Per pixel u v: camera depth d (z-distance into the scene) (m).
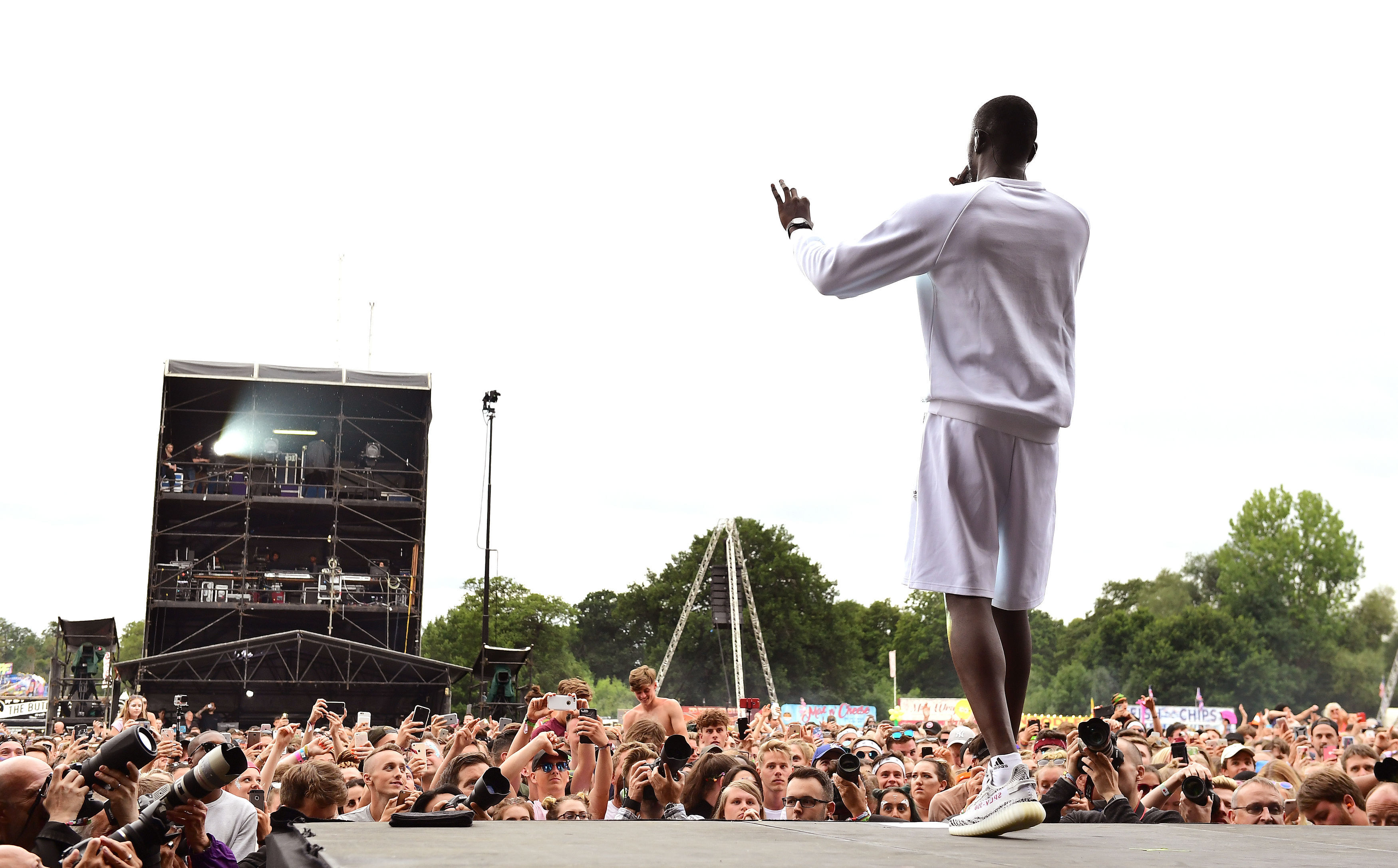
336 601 31.83
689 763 7.41
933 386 3.12
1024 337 3.05
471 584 79.69
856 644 83.50
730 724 10.16
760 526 82.25
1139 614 87.81
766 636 78.56
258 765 8.41
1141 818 5.29
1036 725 11.77
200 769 3.13
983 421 3.01
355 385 33.09
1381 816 5.89
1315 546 90.94
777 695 78.25
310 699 29.91
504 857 2.09
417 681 30.02
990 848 2.39
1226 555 94.19
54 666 27.84
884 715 83.12
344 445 35.66
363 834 2.64
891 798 6.82
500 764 7.23
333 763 5.62
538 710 6.55
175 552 34.09
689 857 2.12
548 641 79.94
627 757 6.64
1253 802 6.29
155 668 27.61
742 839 2.56
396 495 34.44
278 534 34.72
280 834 2.68
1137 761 6.91
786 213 3.51
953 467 3.04
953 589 2.98
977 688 2.95
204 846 3.38
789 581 80.75
